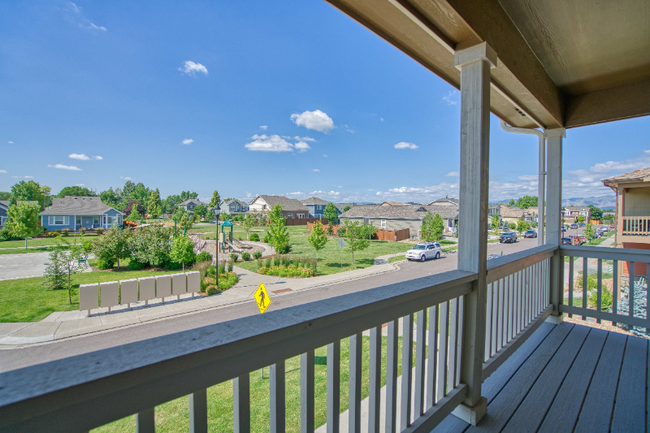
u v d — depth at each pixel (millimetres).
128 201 37375
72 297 9094
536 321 2797
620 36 2205
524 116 3238
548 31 2146
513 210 49406
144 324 7414
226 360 700
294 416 2795
